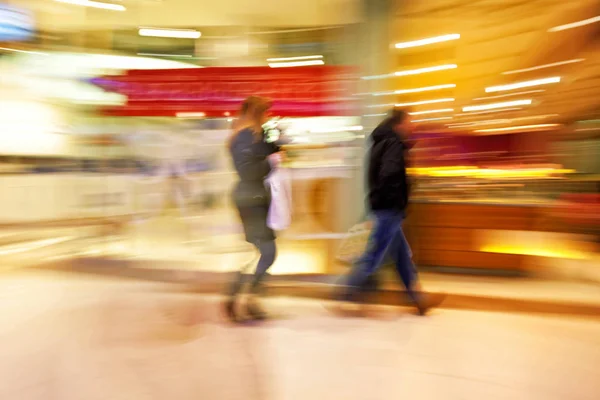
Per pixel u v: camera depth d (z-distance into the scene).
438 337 3.91
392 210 4.27
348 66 5.24
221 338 3.85
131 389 2.99
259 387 3.04
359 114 5.17
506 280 5.81
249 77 5.87
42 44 6.95
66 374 3.19
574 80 8.23
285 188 4.23
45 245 7.43
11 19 6.36
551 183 8.26
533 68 7.33
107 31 6.51
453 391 3.02
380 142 4.27
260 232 4.09
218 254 6.75
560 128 11.66
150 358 3.45
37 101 8.23
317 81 5.54
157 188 7.39
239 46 6.20
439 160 11.68
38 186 8.30
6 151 8.41
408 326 4.16
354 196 5.32
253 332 3.99
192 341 3.78
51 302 4.76
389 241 4.32
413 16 5.29
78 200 8.02
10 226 8.32
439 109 10.80
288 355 3.53
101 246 7.41
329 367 3.34
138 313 4.44
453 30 5.72
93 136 8.09
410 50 6.25
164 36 6.45
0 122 8.36
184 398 2.89
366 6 5.04
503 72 7.38
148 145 7.61
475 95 9.44
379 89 5.10
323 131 5.53
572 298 5.04
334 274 5.54
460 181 7.30
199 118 6.64
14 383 3.06
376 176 4.28
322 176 5.54
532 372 3.29
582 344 3.79
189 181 7.15
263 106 4.16
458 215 6.05
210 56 6.41
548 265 5.96
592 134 11.05
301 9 5.35
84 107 7.87
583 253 6.71
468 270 6.04
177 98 6.12
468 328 4.12
